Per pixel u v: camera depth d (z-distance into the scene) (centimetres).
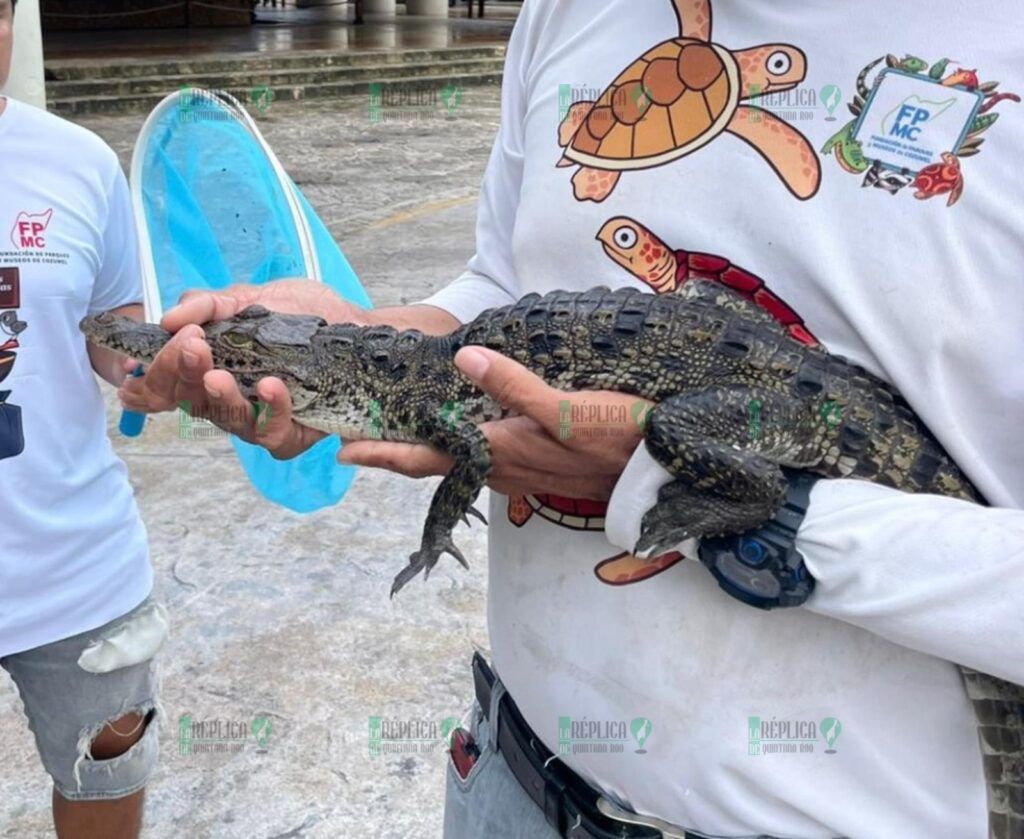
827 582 116
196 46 1534
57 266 198
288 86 1384
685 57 133
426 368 168
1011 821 120
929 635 109
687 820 135
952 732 126
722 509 122
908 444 129
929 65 117
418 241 765
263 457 231
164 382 154
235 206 225
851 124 121
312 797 268
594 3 145
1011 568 105
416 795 269
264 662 317
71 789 221
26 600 202
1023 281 113
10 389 194
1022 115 112
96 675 213
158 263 226
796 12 126
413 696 304
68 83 1234
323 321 180
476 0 2739
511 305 162
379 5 2273
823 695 126
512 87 167
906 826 128
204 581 356
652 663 132
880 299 119
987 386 118
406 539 387
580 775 144
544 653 144
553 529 141
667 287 140
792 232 124
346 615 340
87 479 206
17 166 195
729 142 129
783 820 129
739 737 128
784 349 134
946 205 115
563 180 144
